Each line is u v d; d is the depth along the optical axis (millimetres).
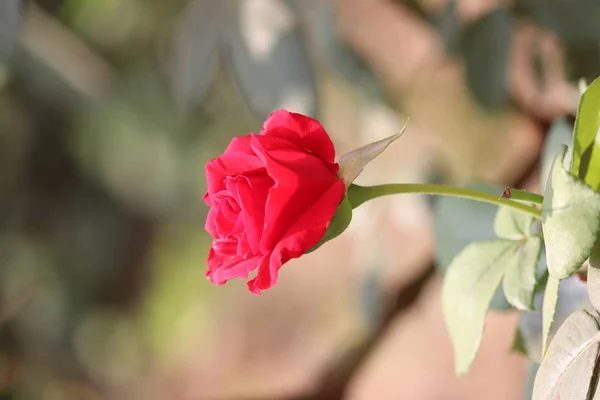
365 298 1209
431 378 1812
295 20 1023
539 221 663
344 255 2299
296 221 598
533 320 673
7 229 2215
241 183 602
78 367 2398
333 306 2291
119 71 2062
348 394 1235
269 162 594
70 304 2361
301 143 615
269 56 1022
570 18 952
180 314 2631
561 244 583
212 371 2539
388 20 1690
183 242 2551
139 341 2586
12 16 944
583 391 587
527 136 1388
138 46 2039
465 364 652
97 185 2383
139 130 2092
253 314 2561
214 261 623
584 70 973
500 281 651
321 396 1161
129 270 2535
